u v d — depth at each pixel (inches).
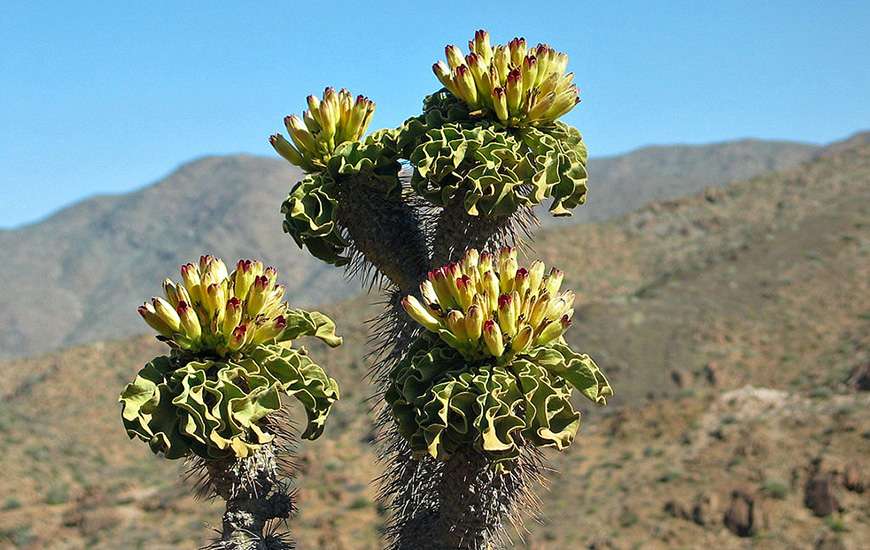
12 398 2332.7
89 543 1243.2
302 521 1215.6
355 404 1755.7
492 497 169.3
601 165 7578.7
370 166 204.1
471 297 166.2
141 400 164.7
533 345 168.2
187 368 165.5
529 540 1087.0
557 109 197.6
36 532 1291.8
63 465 1674.5
